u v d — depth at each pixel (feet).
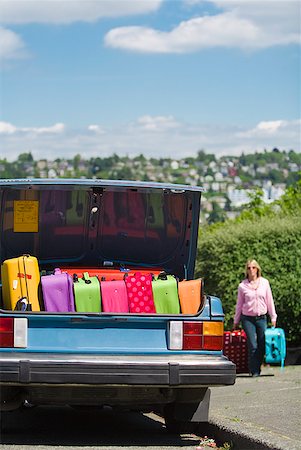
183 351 31.04
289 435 29.71
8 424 36.04
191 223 35.58
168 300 31.91
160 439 32.45
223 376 30.71
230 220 75.72
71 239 35.06
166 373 30.40
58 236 34.88
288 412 34.42
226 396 39.83
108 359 30.50
